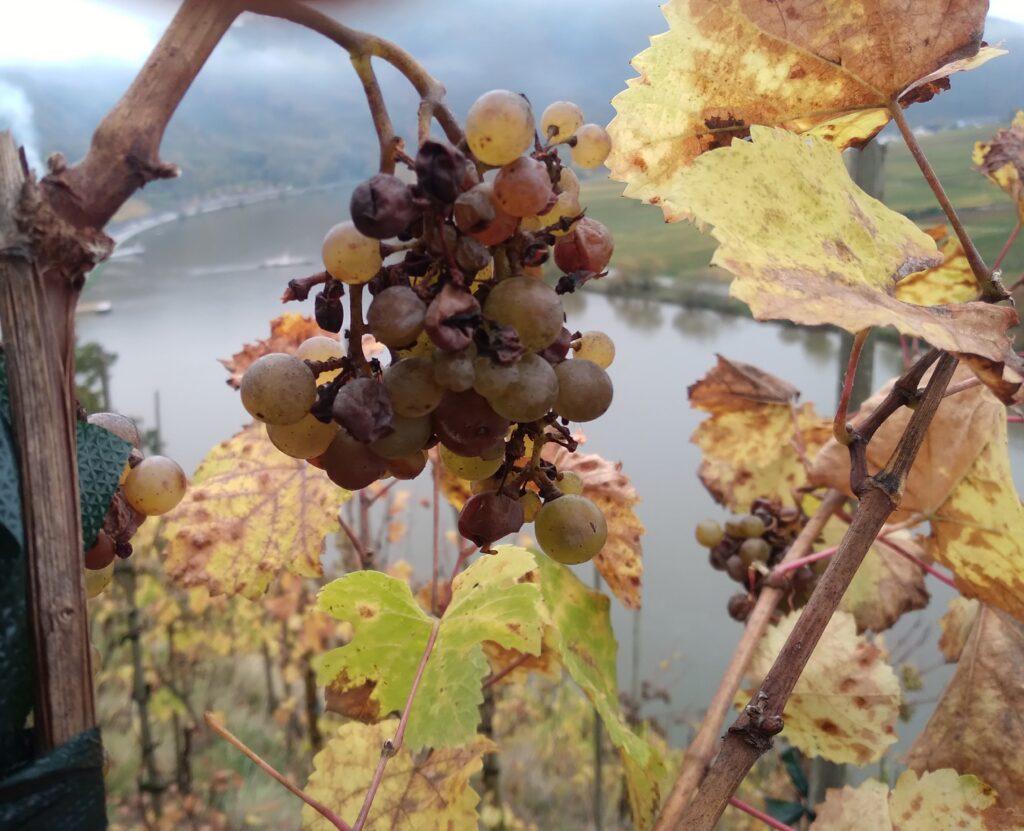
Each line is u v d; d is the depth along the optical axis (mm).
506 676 351
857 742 284
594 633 285
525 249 150
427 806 246
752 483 462
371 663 235
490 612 231
